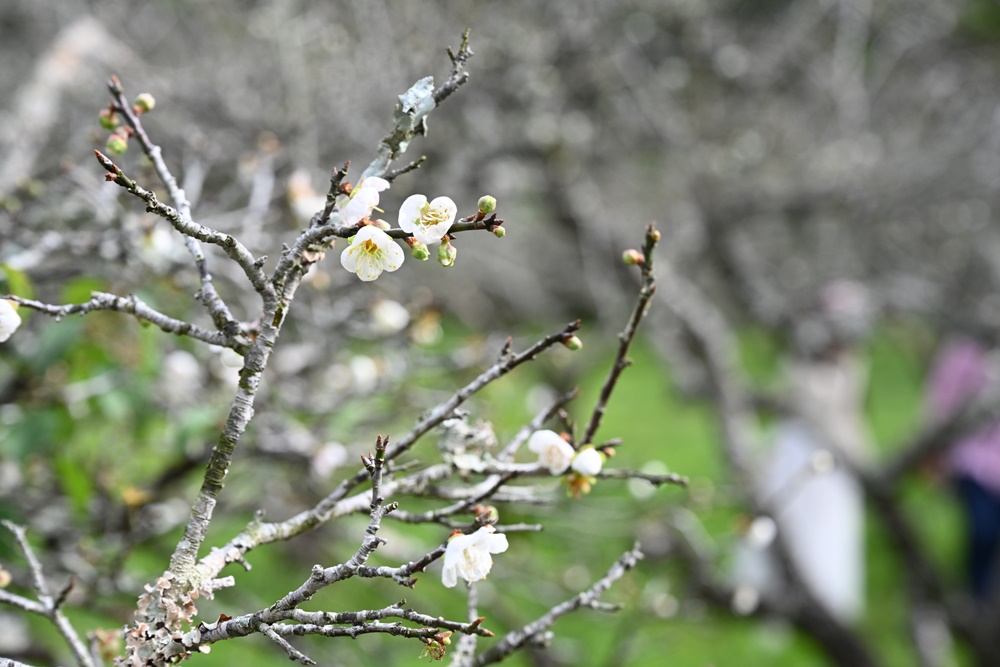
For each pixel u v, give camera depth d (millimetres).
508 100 5637
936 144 7957
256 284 1576
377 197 1603
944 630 6355
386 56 5168
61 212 2957
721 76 6832
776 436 6988
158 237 2736
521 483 3418
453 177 5332
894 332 11438
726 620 5223
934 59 8039
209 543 3875
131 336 2910
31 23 6039
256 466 3531
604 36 5926
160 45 6332
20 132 3979
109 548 3111
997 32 7949
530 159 6109
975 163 7715
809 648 6297
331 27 5262
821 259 8641
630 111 6605
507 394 4336
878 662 5586
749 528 3797
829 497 6840
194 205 2947
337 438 3348
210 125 4871
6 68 5852
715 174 7355
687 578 4535
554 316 8219
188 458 3150
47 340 2764
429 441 3629
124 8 5883
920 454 6590
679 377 6379
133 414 3246
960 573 7395
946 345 8039
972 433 6711
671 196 7633
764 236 8672
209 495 1625
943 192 7789
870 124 8078
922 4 7543
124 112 1899
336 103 4930
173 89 4961
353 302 3516
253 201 3082
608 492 4555
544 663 3947
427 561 1506
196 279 2918
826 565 6820
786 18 7645
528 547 4082
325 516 1856
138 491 2902
